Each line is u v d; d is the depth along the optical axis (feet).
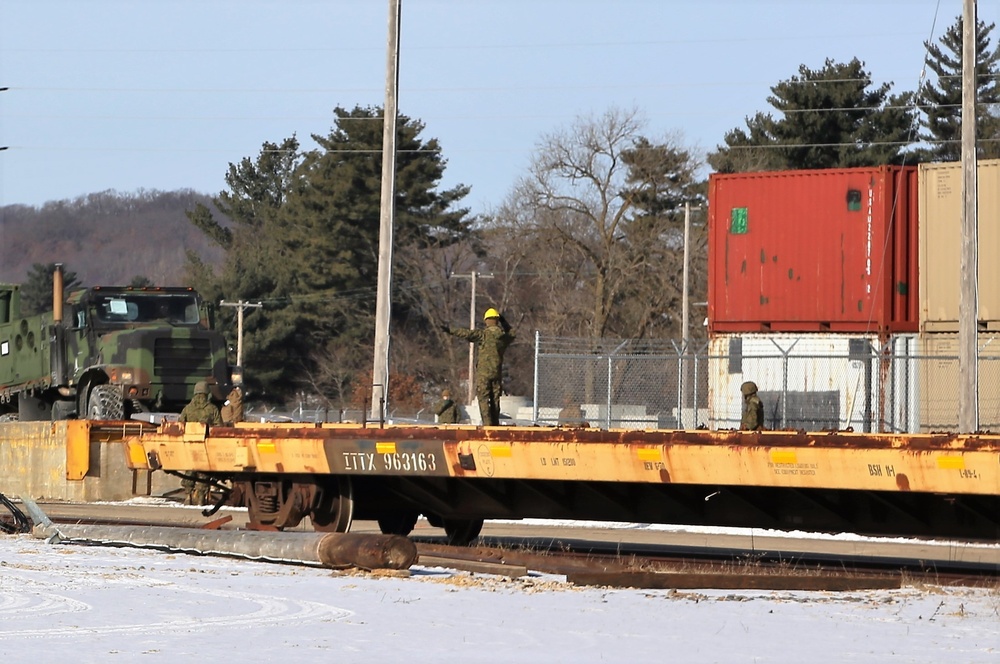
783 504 89.97
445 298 516.73
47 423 167.84
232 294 535.60
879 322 180.96
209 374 189.67
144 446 112.78
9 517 120.37
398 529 112.47
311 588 77.51
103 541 103.30
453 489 102.47
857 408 176.04
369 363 525.75
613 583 80.79
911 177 183.01
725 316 190.49
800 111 454.81
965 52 147.74
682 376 181.47
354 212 517.55
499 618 67.21
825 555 106.11
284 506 104.99
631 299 447.42
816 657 57.77
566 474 87.71
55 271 189.16
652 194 441.68
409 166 524.11
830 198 185.78
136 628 62.69
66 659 54.24
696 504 92.63
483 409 100.22
